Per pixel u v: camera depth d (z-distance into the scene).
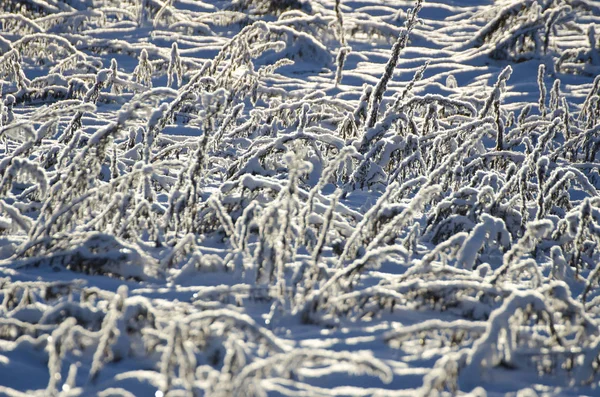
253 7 48.47
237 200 11.70
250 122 19.12
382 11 51.66
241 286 8.41
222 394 5.84
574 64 38.22
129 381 6.43
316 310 8.16
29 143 11.83
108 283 9.12
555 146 23.28
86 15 41.81
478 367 6.93
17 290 8.29
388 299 8.44
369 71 37.06
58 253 9.51
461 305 8.60
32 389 6.48
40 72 32.38
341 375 6.74
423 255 11.50
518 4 41.66
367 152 16.72
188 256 10.27
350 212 12.32
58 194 10.59
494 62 39.50
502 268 8.77
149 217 10.70
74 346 7.14
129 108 10.85
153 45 37.75
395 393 6.14
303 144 15.84
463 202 13.03
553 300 8.14
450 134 17.48
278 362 6.64
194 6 51.28
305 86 32.50
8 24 38.00
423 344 7.59
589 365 7.15
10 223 10.77
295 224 10.62
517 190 14.74
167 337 6.90
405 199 15.23
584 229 10.93
